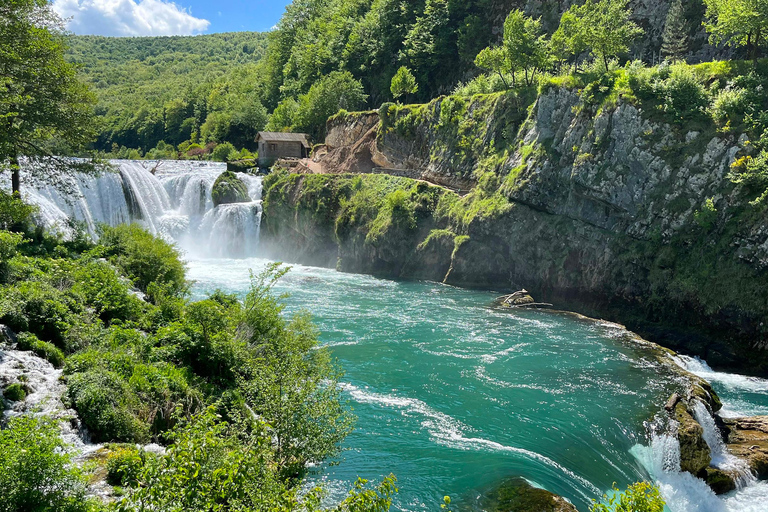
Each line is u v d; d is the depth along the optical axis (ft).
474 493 59.88
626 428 76.84
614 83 147.64
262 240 232.32
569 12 195.52
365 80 340.18
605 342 115.03
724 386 101.30
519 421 77.97
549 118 163.53
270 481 44.50
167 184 237.45
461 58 286.25
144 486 40.11
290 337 81.61
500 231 166.40
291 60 417.08
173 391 69.82
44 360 70.90
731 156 123.13
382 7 326.85
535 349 109.70
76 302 88.17
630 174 138.72
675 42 205.36
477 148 192.75
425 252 183.32
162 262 126.62
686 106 132.98
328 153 266.98
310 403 63.93
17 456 40.45
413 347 110.32
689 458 70.54
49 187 177.47
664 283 128.77
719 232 121.80
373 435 73.51
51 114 126.21
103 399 61.98
